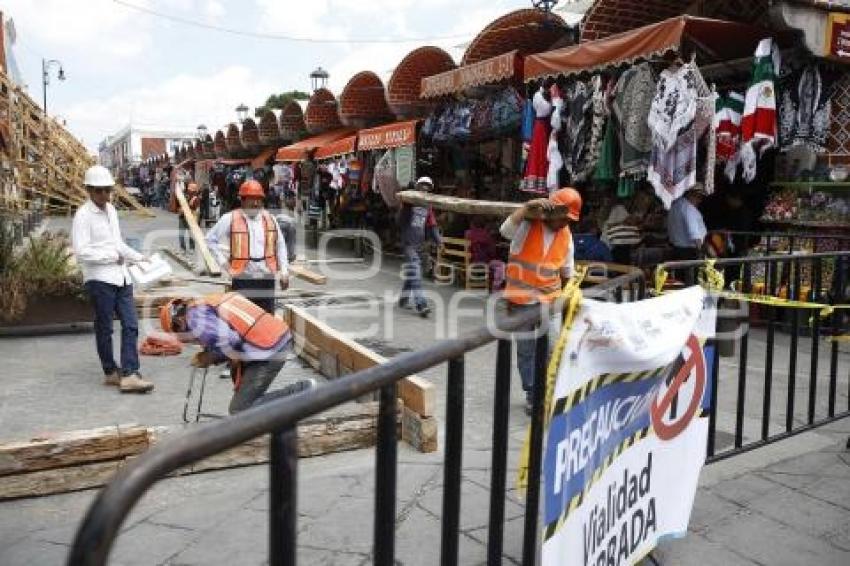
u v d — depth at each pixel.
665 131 7.57
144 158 58.88
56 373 6.42
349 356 5.83
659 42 7.70
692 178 7.58
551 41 11.38
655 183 7.70
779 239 8.88
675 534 3.05
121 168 59.78
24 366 6.65
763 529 3.38
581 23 9.52
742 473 4.00
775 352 7.02
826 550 3.20
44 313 8.06
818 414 5.10
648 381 2.60
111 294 5.88
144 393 5.80
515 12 10.49
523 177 9.72
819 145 8.16
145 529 3.40
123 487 0.90
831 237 8.02
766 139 7.56
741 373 3.79
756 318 8.16
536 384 2.06
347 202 17.75
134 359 5.85
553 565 2.11
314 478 3.98
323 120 19.12
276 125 23.00
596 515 2.38
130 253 5.96
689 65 7.40
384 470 1.49
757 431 4.73
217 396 5.74
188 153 36.94
